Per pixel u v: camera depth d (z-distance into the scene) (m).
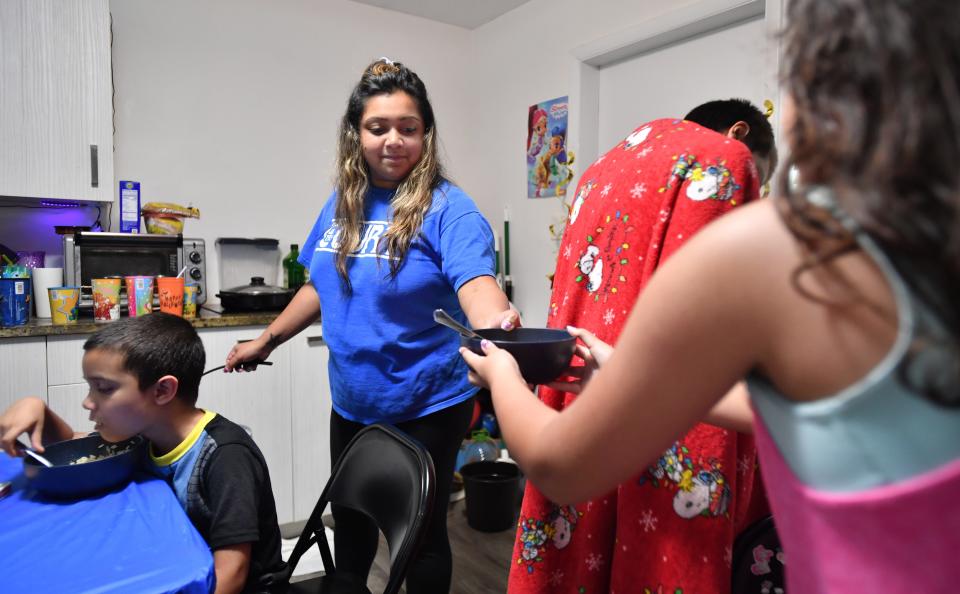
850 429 0.36
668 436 0.45
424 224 1.42
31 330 2.06
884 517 0.36
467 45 3.64
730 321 0.40
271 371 2.46
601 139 3.01
